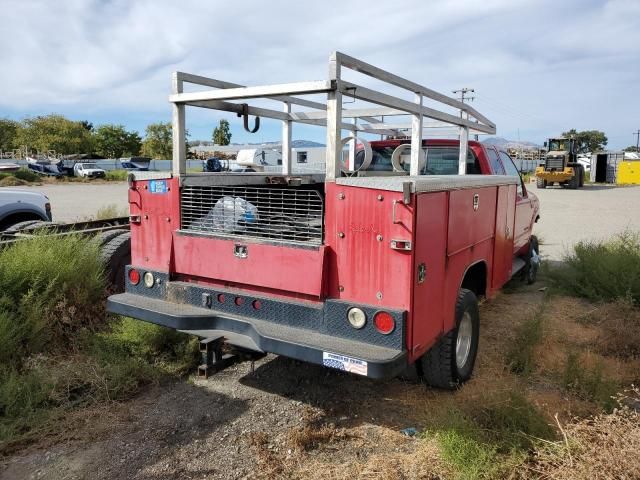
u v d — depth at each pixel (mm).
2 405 3605
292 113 5641
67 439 3393
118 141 79875
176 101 3887
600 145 104812
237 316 3656
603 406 3779
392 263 3104
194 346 4488
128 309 3953
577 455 2873
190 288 3891
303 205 3428
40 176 40562
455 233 3779
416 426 3578
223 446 3328
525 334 4992
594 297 6656
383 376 2902
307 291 3361
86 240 5668
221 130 69375
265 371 4438
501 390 3885
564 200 24938
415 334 3191
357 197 3174
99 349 4422
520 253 7469
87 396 3883
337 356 3029
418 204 3078
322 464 3145
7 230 6805
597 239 11977
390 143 6520
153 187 4094
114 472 3059
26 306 4578
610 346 5012
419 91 4234
